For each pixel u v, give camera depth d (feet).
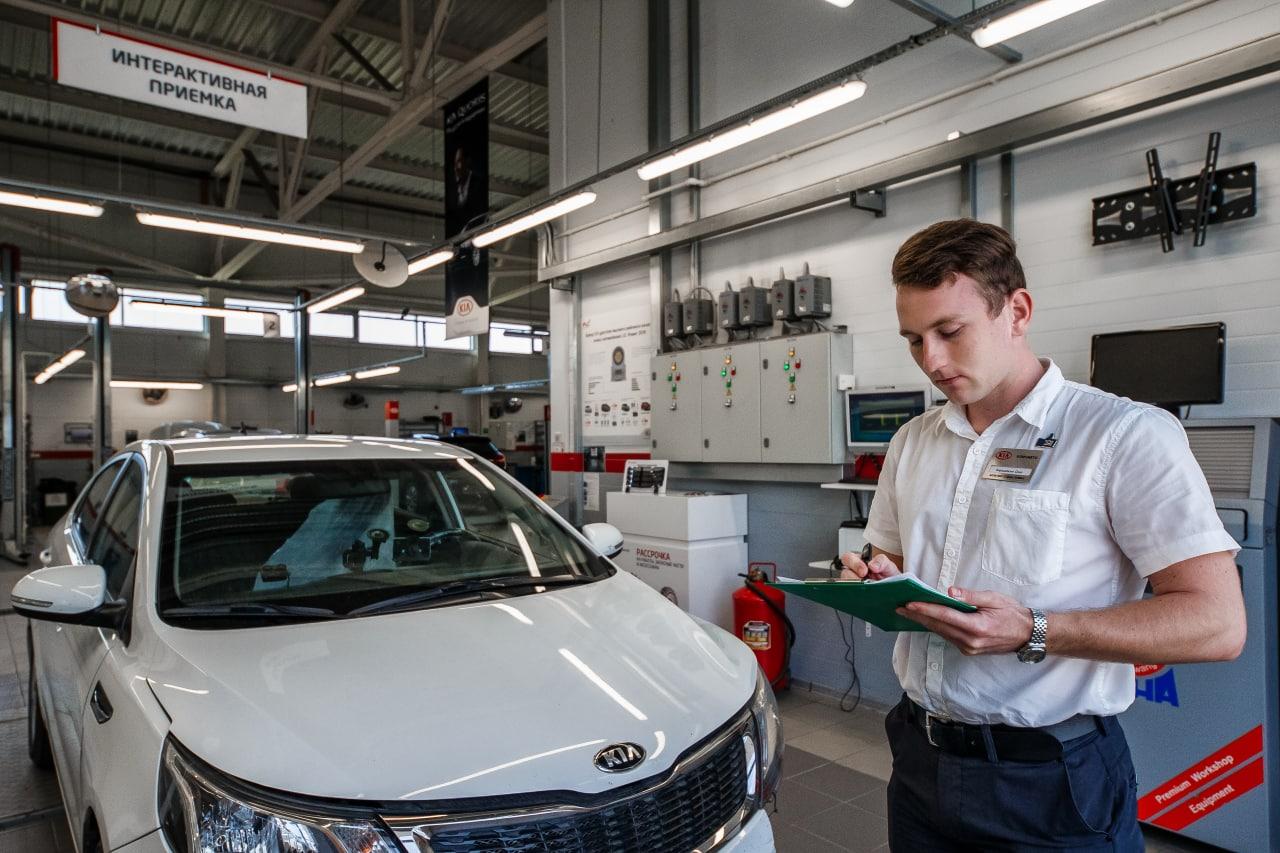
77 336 55.16
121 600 6.25
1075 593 3.62
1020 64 11.90
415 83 24.89
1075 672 3.70
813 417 14.12
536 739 4.50
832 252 14.75
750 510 16.24
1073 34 11.38
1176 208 10.32
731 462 15.84
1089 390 3.84
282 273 51.75
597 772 4.41
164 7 25.34
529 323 66.85
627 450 19.30
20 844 8.87
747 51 16.17
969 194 12.47
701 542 15.40
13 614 20.66
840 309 14.62
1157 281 10.60
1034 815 3.73
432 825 4.04
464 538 7.36
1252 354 9.80
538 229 22.11
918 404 12.71
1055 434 3.77
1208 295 10.16
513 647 5.47
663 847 4.55
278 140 34.27
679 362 16.71
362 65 26.55
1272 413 9.64
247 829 4.00
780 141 15.61
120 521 7.66
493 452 32.01
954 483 4.10
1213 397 9.43
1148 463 3.43
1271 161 9.65
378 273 24.12
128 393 59.31
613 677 5.25
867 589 3.50
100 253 46.78
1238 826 8.32
